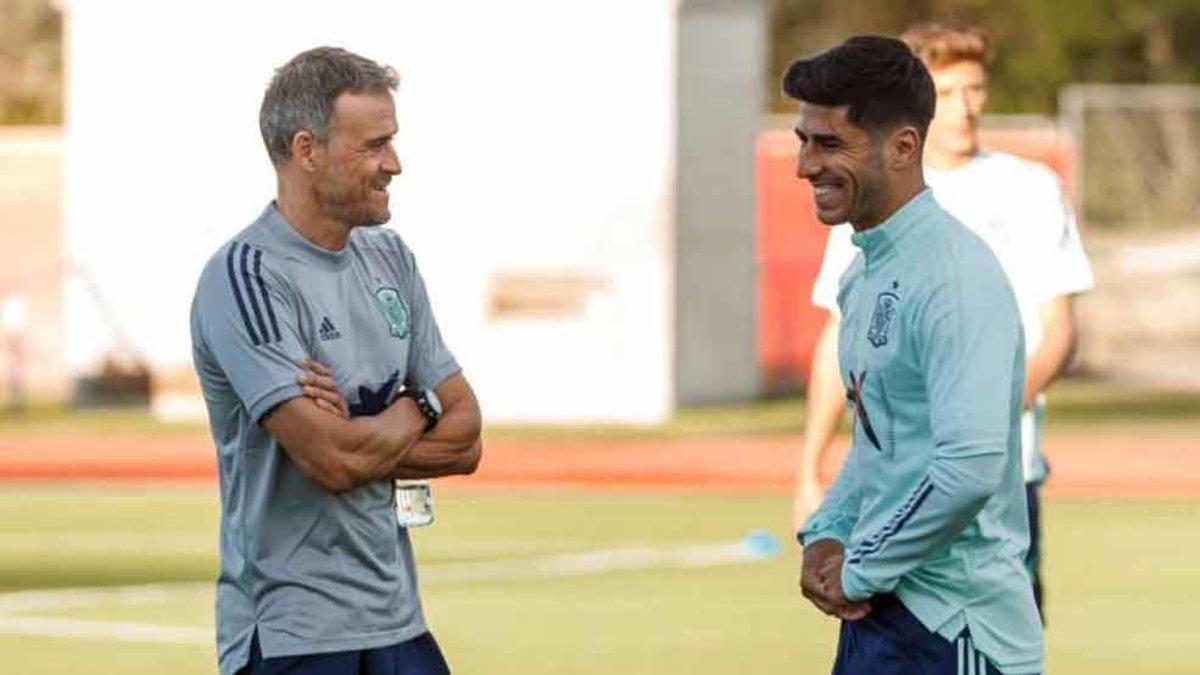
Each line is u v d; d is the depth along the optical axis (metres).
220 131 100.69
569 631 49.94
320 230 25.58
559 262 98.75
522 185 99.00
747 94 102.19
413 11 99.12
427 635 26.47
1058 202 34.44
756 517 70.88
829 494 25.50
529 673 44.78
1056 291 34.19
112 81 101.62
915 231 24.05
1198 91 153.12
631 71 98.19
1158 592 55.81
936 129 34.31
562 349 98.75
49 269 110.50
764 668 45.28
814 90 23.98
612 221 98.38
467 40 99.00
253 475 25.62
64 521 70.75
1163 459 83.88
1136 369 120.50
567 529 68.19
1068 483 77.88
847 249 33.97
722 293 102.12
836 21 183.50
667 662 45.97
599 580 57.94
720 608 53.19
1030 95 177.25
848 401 25.08
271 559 25.50
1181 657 46.91
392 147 25.89
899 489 24.20
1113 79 178.12
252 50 100.25
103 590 56.75
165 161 101.31
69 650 47.91
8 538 66.88
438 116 99.25
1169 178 127.38
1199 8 176.50
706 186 100.88
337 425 25.09
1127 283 121.69
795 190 110.75
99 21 101.56
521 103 98.81
